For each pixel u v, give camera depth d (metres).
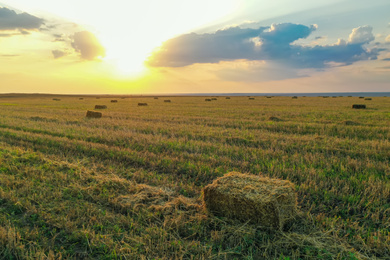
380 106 30.38
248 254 3.47
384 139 10.48
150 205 4.81
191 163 7.23
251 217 4.11
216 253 3.51
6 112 22.97
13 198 4.84
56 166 6.91
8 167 6.66
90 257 3.40
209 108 29.16
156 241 3.71
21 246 3.46
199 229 4.05
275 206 3.91
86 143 9.62
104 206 4.79
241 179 4.75
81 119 17.23
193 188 5.65
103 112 23.28
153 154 8.13
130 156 7.87
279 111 23.77
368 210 4.47
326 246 3.60
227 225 4.15
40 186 5.46
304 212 4.53
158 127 13.61
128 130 12.62
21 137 10.70
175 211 4.55
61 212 4.48
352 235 3.83
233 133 11.85
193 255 3.43
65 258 3.41
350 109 26.00
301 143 9.65
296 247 3.65
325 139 10.14
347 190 5.21
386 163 7.13
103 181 5.82
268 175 6.39
